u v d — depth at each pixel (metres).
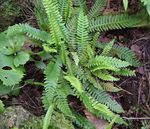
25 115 0.71
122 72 0.81
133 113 0.83
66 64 0.79
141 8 0.89
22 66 0.76
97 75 0.80
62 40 0.80
